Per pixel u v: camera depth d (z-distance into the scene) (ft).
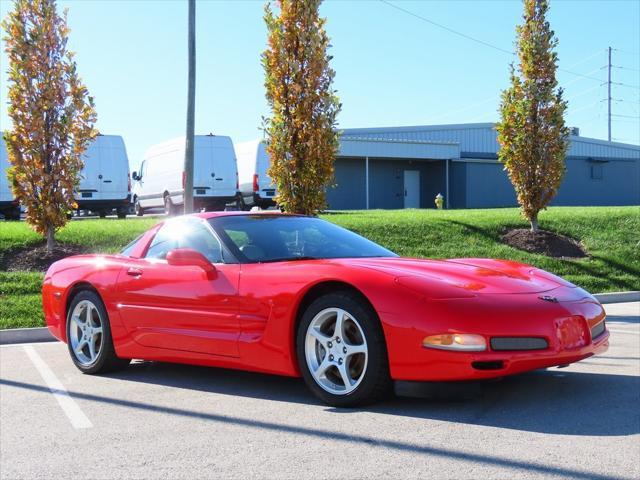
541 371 17.40
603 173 146.30
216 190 75.36
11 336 25.72
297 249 16.49
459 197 123.65
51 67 36.24
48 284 20.43
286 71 34.30
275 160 35.12
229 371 18.57
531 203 46.60
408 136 130.41
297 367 14.51
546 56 44.27
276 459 11.07
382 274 13.57
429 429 12.30
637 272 42.45
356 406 13.84
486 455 10.85
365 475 10.16
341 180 116.67
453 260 16.26
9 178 36.47
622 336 24.13
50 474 10.86
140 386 17.11
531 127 45.27
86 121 37.09
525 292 13.73
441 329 12.64
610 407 13.66
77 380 18.21
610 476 9.85
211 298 15.67
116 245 40.70
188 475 10.53
